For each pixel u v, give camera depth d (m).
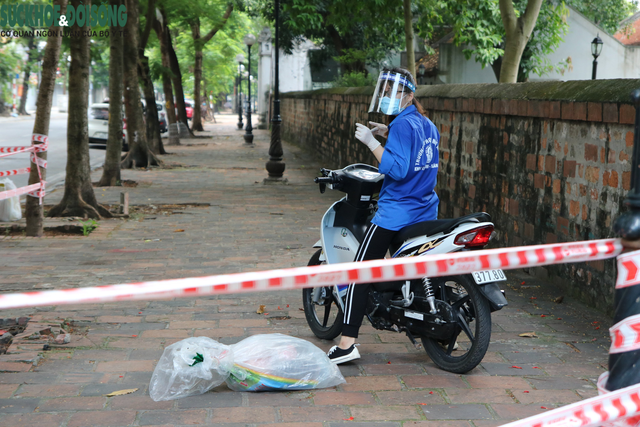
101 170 17.95
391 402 3.68
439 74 25.33
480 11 17.52
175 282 1.77
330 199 12.81
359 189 4.47
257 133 38.06
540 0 9.95
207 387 3.78
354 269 1.91
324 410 3.57
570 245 1.96
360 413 3.53
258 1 24.62
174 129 27.69
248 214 10.93
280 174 15.18
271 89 40.81
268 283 1.85
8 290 6.07
